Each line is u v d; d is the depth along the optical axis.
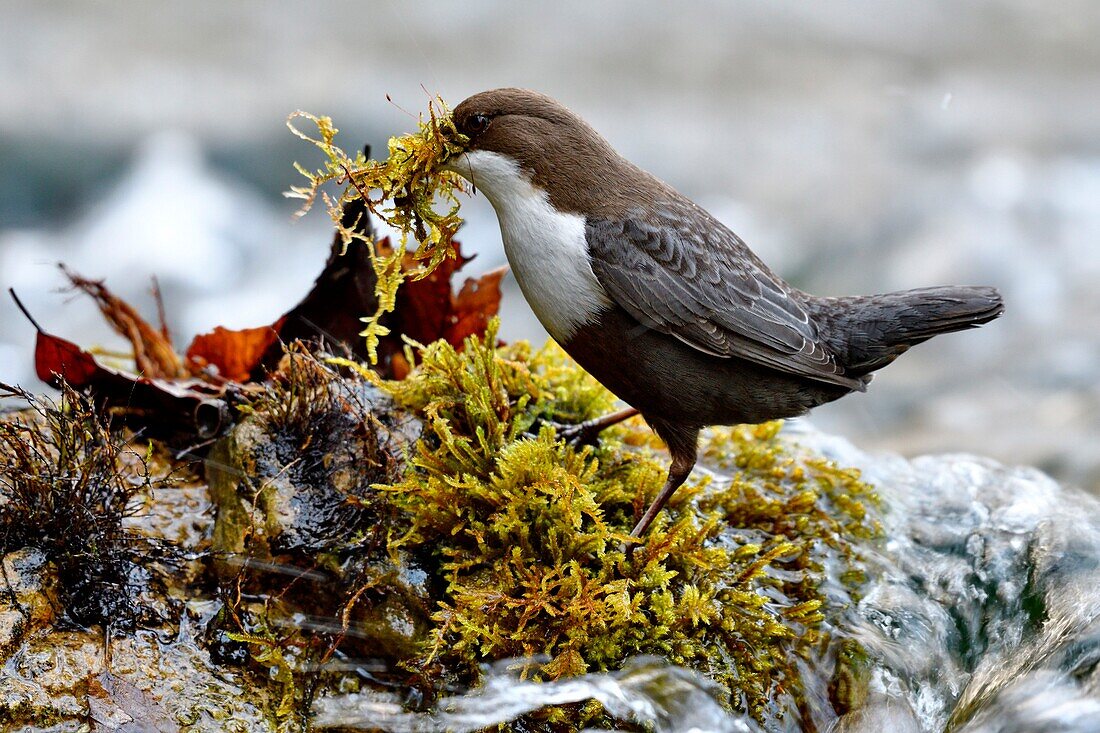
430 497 6.07
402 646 5.92
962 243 16.61
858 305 7.03
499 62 20.36
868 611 6.43
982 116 19.69
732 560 6.44
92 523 6.01
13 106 17.02
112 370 7.07
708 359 6.60
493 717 5.64
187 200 16.22
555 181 6.54
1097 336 14.97
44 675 5.59
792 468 7.36
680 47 21.64
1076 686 5.52
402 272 7.49
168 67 18.56
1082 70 21.30
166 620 6.03
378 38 20.47
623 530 6.33
